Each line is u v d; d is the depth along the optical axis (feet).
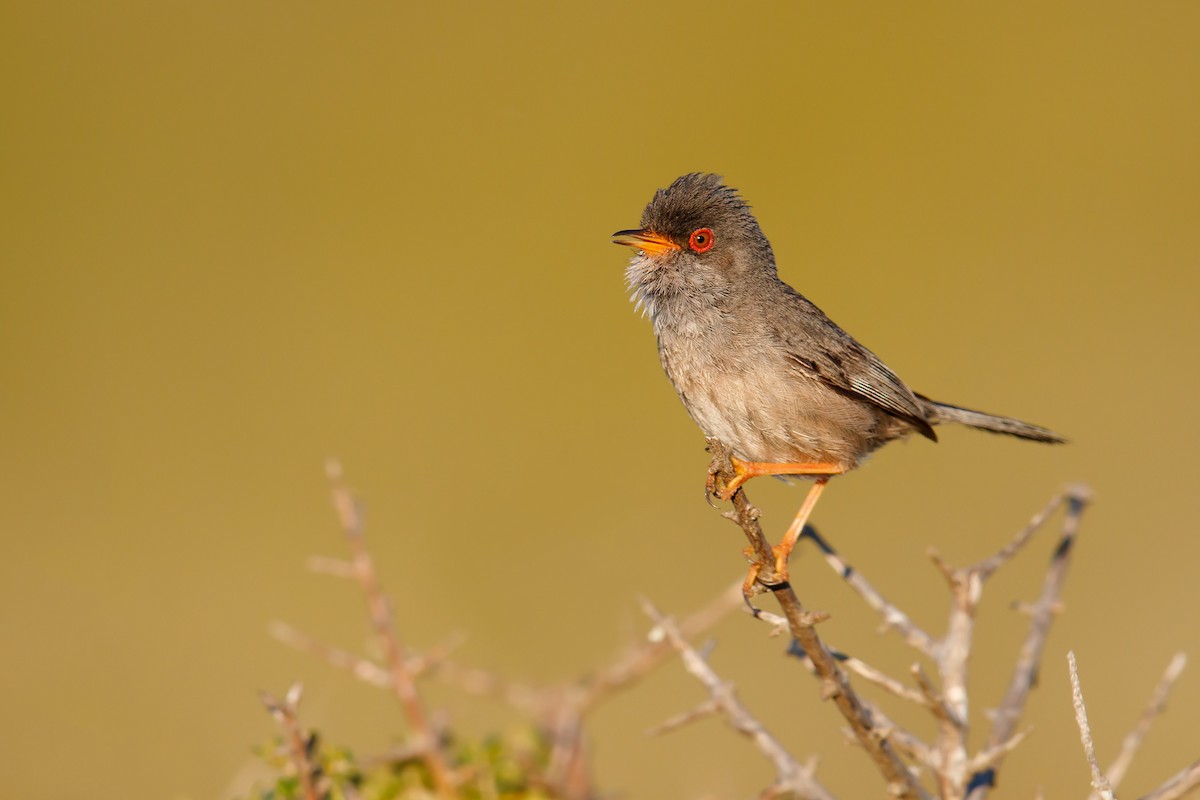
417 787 25.05
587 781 26.53
